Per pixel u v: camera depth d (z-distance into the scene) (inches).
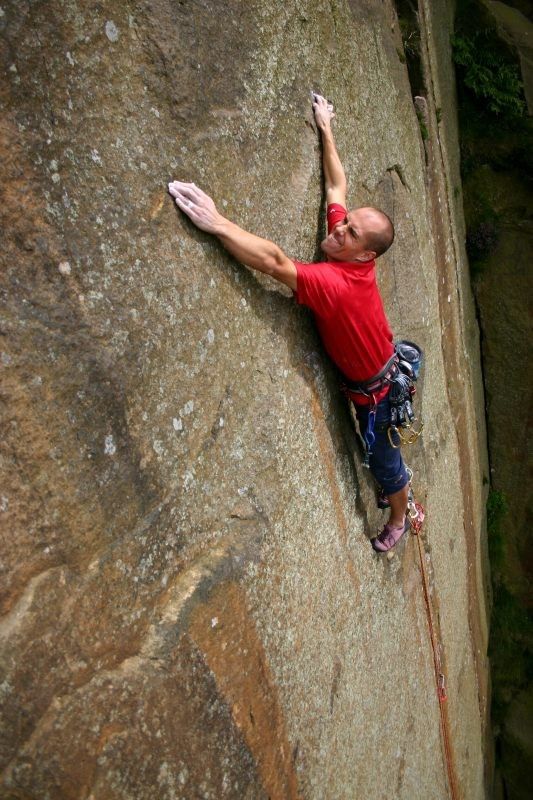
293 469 131.0
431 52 248.1
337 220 136.5
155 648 95.2
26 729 78.6
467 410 291.9
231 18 113.5
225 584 108.6
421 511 187.9
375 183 173.6
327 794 139.4
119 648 90.7
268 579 120.2
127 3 93.2
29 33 80.4
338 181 139.9
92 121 88.6
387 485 155.9
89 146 88.1
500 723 366.9
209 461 108.3
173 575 100.8
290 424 129.8
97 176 89.1
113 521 90.9
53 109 83.5
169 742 95.6
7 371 78.7
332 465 147.3
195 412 105.1
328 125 139.7
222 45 111.2
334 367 146.9
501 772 367.6
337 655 146.9
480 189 327.3
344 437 152.7
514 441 352.2
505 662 367.6
